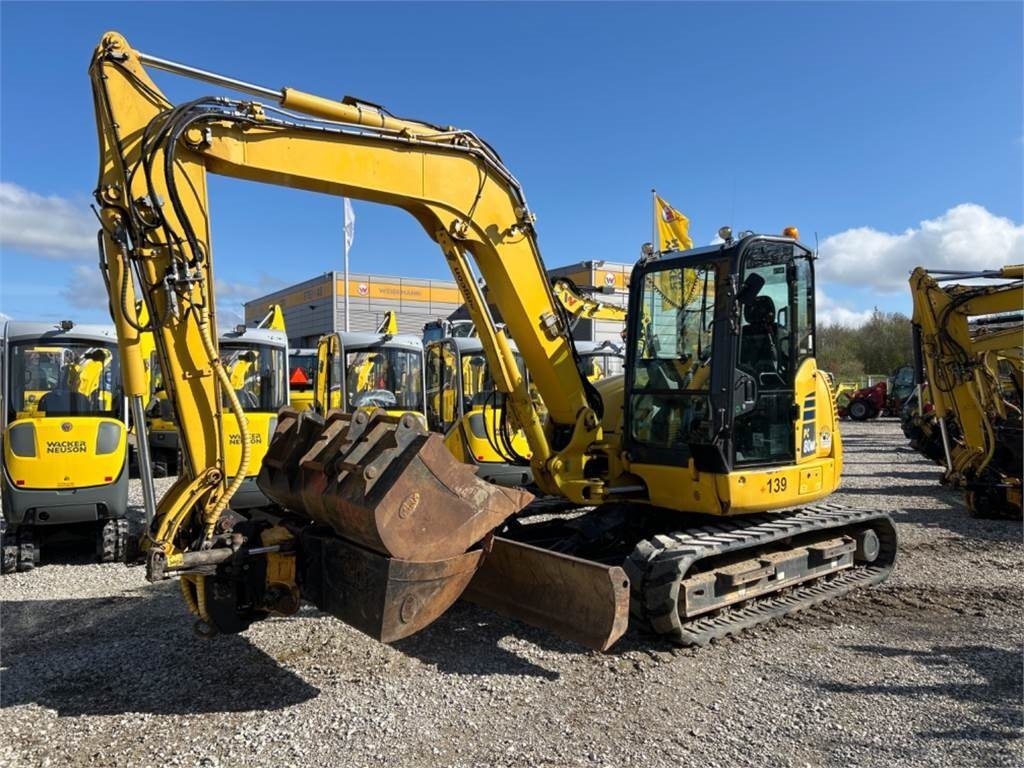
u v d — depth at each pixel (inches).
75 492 269.6
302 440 169.8
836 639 198.1
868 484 471.8
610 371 484.4
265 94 161.3
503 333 207.5
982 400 359.3
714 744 142.3
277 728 149.1
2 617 219.6
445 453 148.2
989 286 358.3
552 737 145.4
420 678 173.0
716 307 201.5
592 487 214.8
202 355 152.1
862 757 136.8
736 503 199.3
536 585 180.4
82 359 284.2
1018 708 156.1
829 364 1686.8
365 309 1330.0
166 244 147.6
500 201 200.7
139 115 149.4
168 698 163.0
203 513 152.5
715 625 198.2
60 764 136.3
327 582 153.5
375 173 177.2
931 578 255.8
